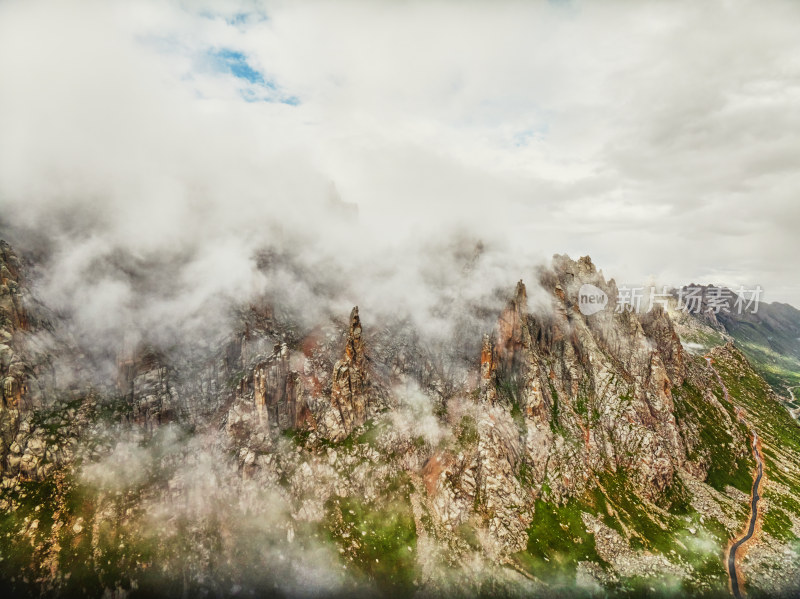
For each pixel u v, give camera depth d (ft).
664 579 460.14
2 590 370.32
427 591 431.43
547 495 525.75
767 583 469.98
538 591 437.58
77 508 419.95
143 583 393.50
